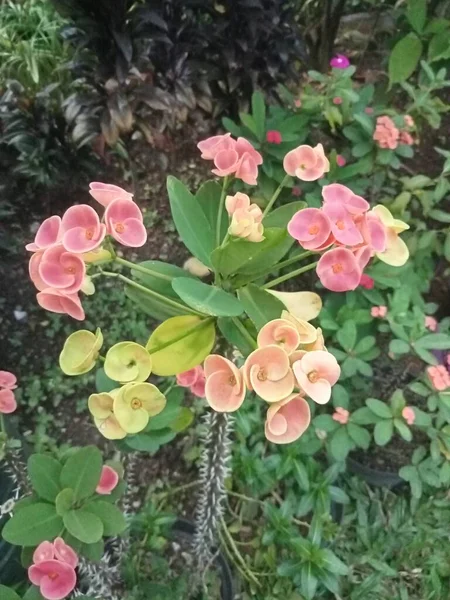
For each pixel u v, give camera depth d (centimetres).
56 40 94
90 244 29
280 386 28
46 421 73
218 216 36
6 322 79
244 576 63
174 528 66
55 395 75
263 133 73
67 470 35
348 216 31
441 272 84
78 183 85
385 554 65
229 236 31
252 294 34
